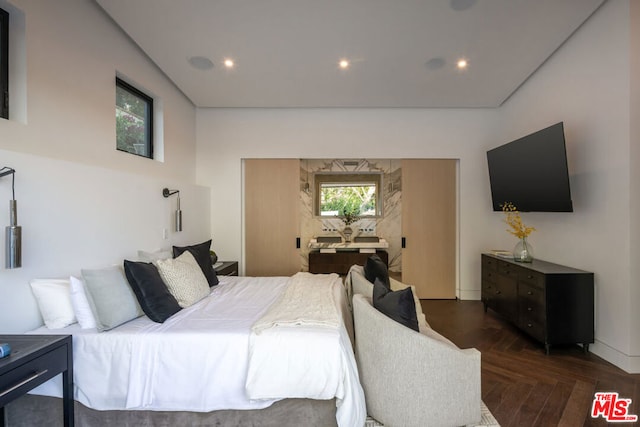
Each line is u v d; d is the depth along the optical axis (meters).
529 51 2.83
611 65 2.40
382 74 3.25
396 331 1.57
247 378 1.52
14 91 1.79
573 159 2.79
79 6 2.19
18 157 1.65
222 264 3.81
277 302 2.11
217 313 1.96
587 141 2.64
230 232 4.29
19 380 1.20
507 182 3.43
